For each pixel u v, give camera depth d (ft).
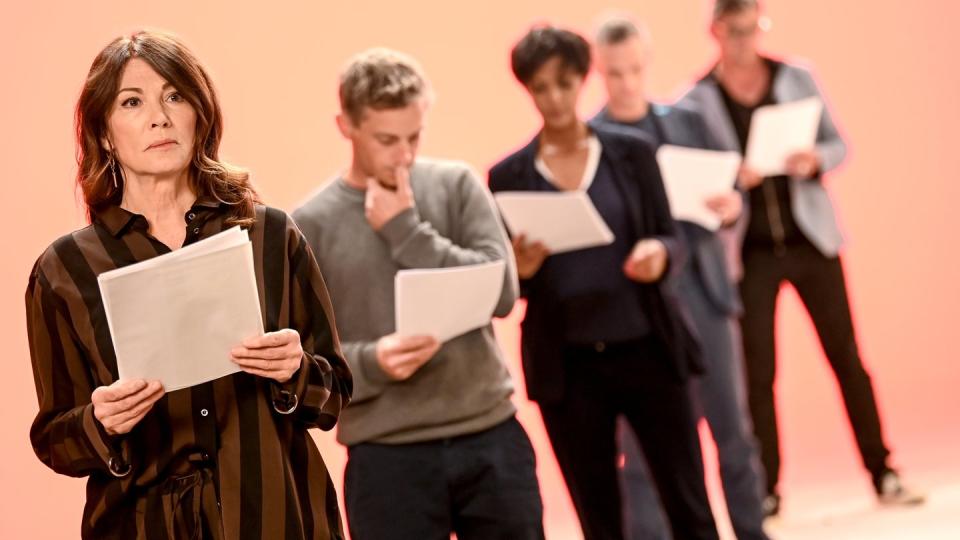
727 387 20.76
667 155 20.86
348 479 14.79
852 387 24.03
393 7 26.86
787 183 23.53
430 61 27.30
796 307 32.83
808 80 23.88
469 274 14.20
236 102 25.52
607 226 17.20
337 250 14.90
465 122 27.61
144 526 10.45
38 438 10.66
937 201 33.17
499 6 27.76
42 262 10.66
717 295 20.86
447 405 14.56
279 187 25.85
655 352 17.02
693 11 29.71
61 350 10.61
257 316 10.14
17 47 24.31
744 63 23.40
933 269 33.45
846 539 21.66
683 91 23.88
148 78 10.50
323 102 26.12
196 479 10.55
